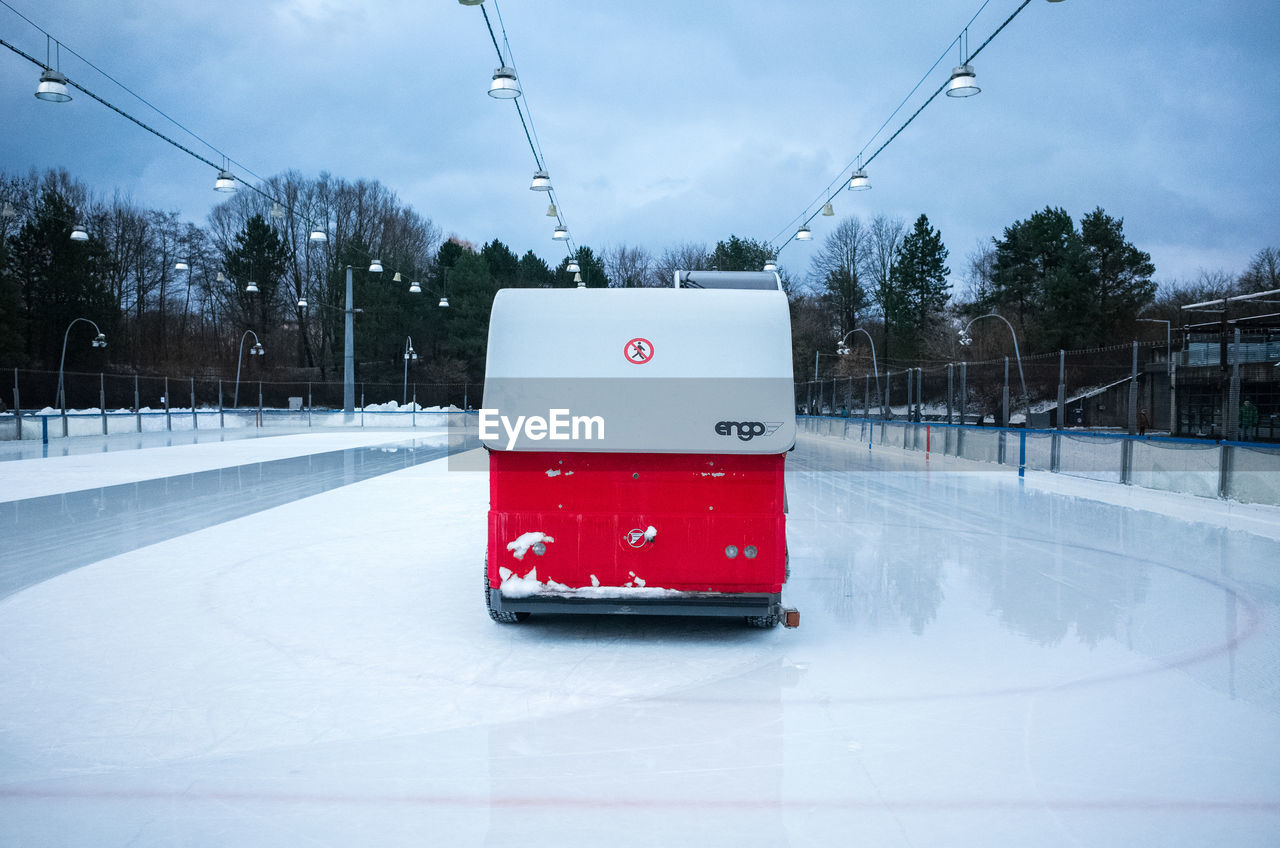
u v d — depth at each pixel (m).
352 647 6.40
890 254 86.12
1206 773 4.19
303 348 81.38
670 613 6.54
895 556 10.16
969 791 3.99
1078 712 5.03
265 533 11.72
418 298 82.12
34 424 34.00
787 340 6.58
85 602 7.71
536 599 6.57
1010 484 18.98
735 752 4.45
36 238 63.97
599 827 3.64
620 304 6.66
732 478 6.53
